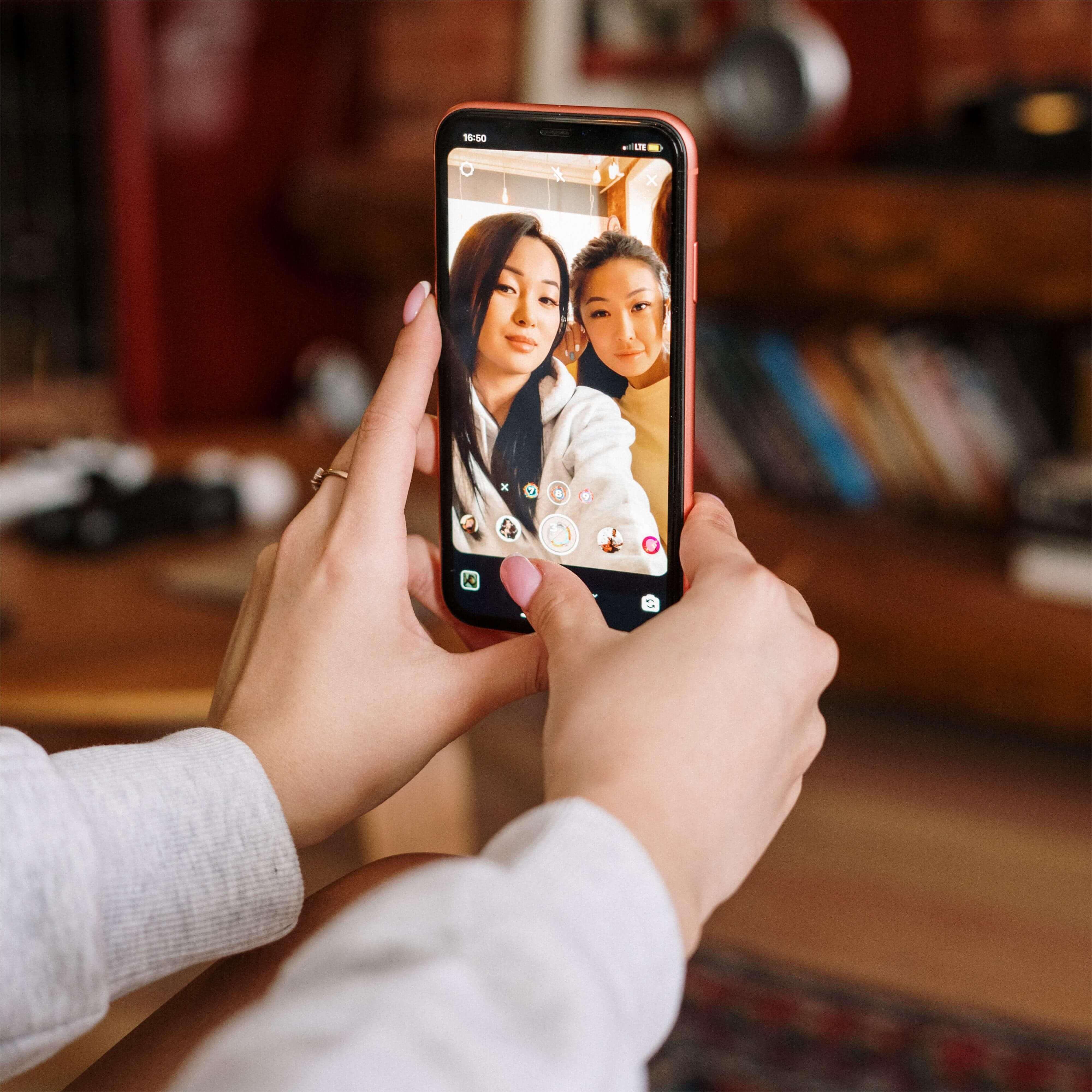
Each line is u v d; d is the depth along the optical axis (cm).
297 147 256
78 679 92
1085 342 189
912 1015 134
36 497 134
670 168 52
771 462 213
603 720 33
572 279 54
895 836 172
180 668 94
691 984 140
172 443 171
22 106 211
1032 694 166
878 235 181
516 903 25
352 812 46
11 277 214
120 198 222
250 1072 20
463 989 23
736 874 34
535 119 53
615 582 57
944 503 203
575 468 56
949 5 209
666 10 226
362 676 46
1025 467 196
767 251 191
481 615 59
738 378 212
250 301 252
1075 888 160
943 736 202
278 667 46
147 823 39
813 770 190
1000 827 174
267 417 261
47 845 35
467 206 55
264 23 241
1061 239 168
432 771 106
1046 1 201
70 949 35
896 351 200
